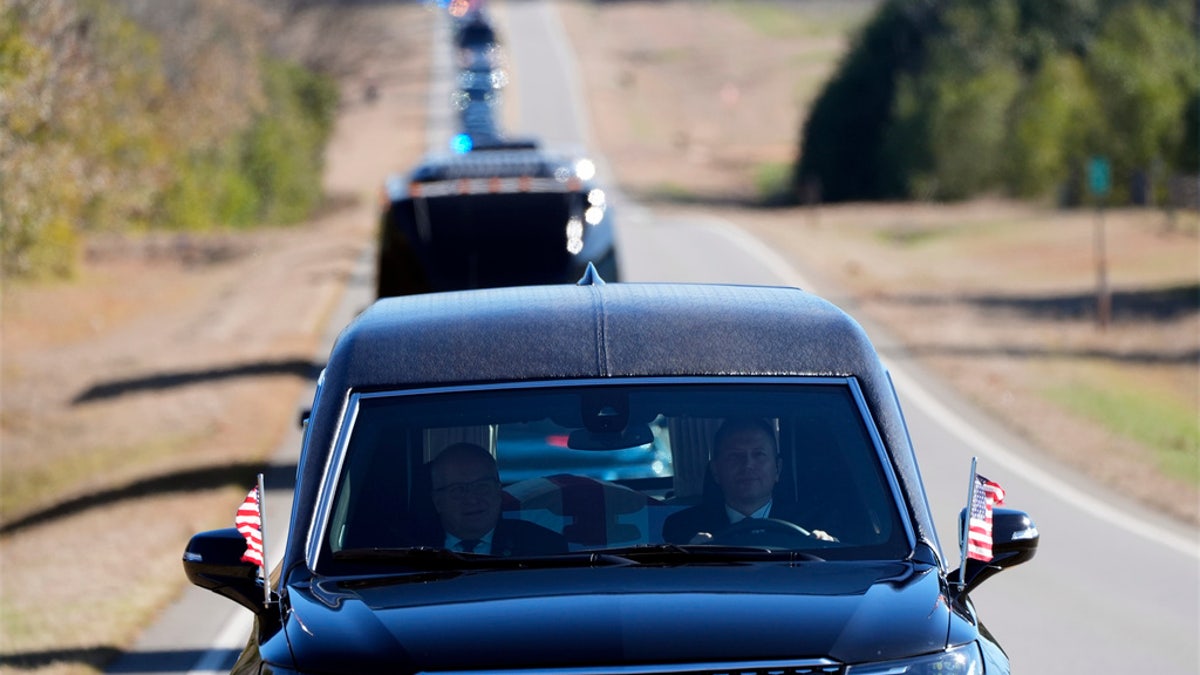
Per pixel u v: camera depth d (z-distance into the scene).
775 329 17.64
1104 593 38.16
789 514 16.34
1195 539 45.25
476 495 16.30
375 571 15.63
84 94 82.50
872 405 16.94
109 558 42.53
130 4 172.12
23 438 68.56
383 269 48.72
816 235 161.38
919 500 16.33
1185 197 169.62
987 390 72.00
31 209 74.69
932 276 130.62
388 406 16.81
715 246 133.38
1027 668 31.34
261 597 15.90
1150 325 104.31
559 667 13.52
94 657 32.16
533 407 16.67
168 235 172.88
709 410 16.77
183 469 53.84
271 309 99.94
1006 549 16.36
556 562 15.67
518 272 48.19
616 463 16.80
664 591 14.71
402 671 13.59
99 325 112.12
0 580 40.94
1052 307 112.50
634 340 17.38
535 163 54.44
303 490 16.27
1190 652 32.47
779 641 13.75
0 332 104.88
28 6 72.19
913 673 13.78
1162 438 65.94
